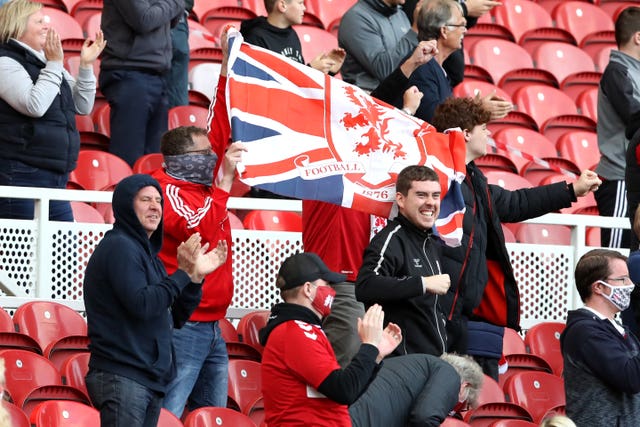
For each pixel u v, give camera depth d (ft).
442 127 84.38
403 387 71.15
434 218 77.46
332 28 144.87
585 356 77.71
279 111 80.64
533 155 129.39
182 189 79.87
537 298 100.12
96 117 117.39
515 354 96.99
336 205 83.76
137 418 65.82
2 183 93.30
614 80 110.83
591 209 122.62
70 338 87.15
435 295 76.95
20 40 94.73
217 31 137.90
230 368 87.61
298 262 68.95
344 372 67.00
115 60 108.99
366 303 76.64
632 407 78.07
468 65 140.87
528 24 151.02
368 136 81.41
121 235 66.64
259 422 87.10
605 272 78.89
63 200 91.61
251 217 100.48
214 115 83.51
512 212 88.02
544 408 93.35
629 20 113.70
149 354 66.59
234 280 94.07
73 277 91.30
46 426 74.79
